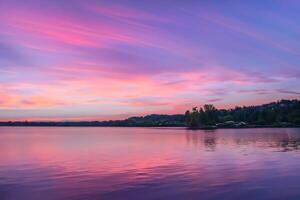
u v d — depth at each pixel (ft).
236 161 132.36
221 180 89.86
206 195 73.15
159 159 143.64
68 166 122.52
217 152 176.76
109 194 75.56
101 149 208.74
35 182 90.43
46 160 143.74
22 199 73.05
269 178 92.07
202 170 108.17
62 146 239.50
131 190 78.95
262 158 142.51
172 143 271.08
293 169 108.58
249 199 69.72
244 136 406.62
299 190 77.36
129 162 133.49
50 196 75.00
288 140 302.04
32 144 264.52
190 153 172.96
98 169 114.01
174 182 87.56
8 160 145.18
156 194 74.74
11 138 387.34
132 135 488.02
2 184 87.97
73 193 77.25
